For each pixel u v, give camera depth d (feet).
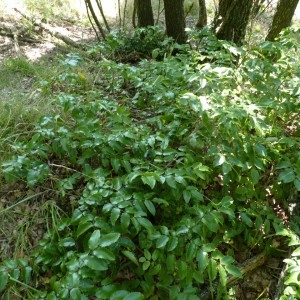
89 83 11.87
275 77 9.19
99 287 6.08
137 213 6.18
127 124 8.13
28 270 5.98
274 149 7.84
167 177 6.55
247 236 7.59
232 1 14.42
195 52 10.95
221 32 14.93
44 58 14.25
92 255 5.52
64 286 5.32
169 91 8.97
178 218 7.30
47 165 7.81
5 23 17.13
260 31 18.60
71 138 8.04
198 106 7.18
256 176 7.32
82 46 16.15
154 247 6.48
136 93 10.84
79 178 8.07
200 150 8.09
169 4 15.29
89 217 6.25
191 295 5.92
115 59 15.05
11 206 7.40
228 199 6.86
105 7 21.94
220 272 5.86
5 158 8.29
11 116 9.35
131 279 6.82
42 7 19.84
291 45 9.52
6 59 13.61
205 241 6.52
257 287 7.26
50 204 7.54
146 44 15.17
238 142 7.56
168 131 8.24
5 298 6.36
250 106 7.63
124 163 7.27
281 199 8.42
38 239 7.34
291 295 5.87
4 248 7.16
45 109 9.80
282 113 8.81
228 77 9.00
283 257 7.69
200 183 7.69
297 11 23.71
